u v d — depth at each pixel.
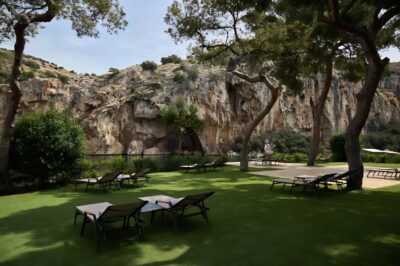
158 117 40.97
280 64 14.85
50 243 4.15
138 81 44.72
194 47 15.08
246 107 43.53
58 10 9.60
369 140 49.16
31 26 10.77
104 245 4.09
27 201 7.15
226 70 42.84
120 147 40.38
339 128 48.69
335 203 6.99
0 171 8.77
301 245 4.09
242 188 9.25
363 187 9.69
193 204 5.04
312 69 16.70
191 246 4.05
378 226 5.04
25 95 37.34
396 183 10.74
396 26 11.80
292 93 17.09
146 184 10.16
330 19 8.15
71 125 10.39
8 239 4.30
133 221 5.31
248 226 5.02
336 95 48.91
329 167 17.00
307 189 9.05
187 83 41.59
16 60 9.29
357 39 9.24
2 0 9.20
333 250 3.90
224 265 3.41
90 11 10.66
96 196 7.84
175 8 13.41
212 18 13.54
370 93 8.90
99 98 40.12
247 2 9.03
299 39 13.92
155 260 3.57
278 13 13.14
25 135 9.38
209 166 15.30
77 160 10.33
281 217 5.64
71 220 5.34
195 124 36.19
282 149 41.19
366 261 3.54
